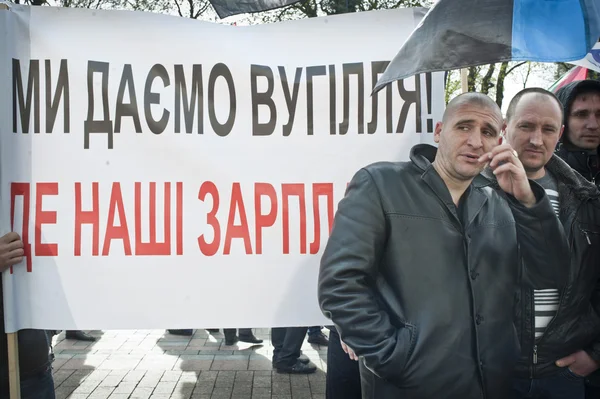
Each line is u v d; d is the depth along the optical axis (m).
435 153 2.05
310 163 2.43
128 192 2.40
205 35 2.44
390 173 1.94
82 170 2.39
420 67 1.73
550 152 2.19
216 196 2.41
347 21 2.44
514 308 2.12
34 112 2.38
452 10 1.73
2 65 2.35
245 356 5.67
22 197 2.36
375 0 10.26
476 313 1.81
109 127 2.40
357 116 2.44
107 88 2.40
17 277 2.34
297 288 2.41
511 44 1.70
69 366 5.38
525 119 2.18
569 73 3.85
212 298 2.40
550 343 2.15
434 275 1.82
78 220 2.38
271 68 2.44
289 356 5.05
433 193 1.89
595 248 2.16
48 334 2.70
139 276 2.38
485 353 1.80
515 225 1.97
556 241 1.96
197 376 5.05
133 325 2.38
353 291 1.81
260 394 4.58
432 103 2.43
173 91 2.42
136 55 2.42
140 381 4.93
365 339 1.78
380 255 1.88
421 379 1.75
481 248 1.86
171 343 6.23
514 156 1.90
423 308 1.79
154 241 2.39
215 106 2.43
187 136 2.42
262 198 2.42
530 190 1.92
